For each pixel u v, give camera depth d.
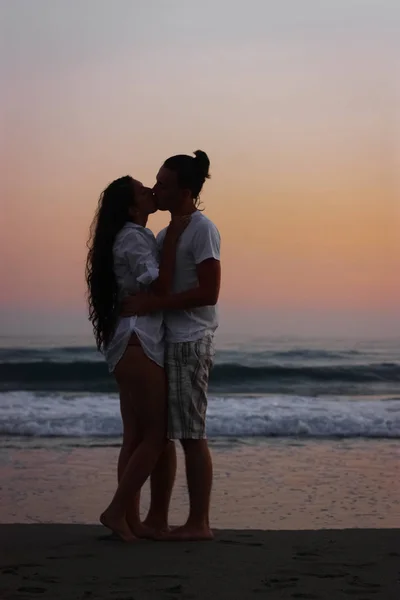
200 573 3.31
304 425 10.50
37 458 8.28
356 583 3.14
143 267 3.99
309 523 5.48
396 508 6.00
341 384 18.48
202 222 4.03
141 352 3.99
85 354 21.89
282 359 22.31
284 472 7.52
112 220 4.13
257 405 12.62
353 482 7.03
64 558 3.62
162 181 4.12
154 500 4.25
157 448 4.04
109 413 11.48
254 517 5.64
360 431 10.38
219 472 7.49
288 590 3.04
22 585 3.12
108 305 4.10
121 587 3.08
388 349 24.84
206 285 3.97
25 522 5.43
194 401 4.02
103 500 6.19
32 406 12.38
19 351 21.83
